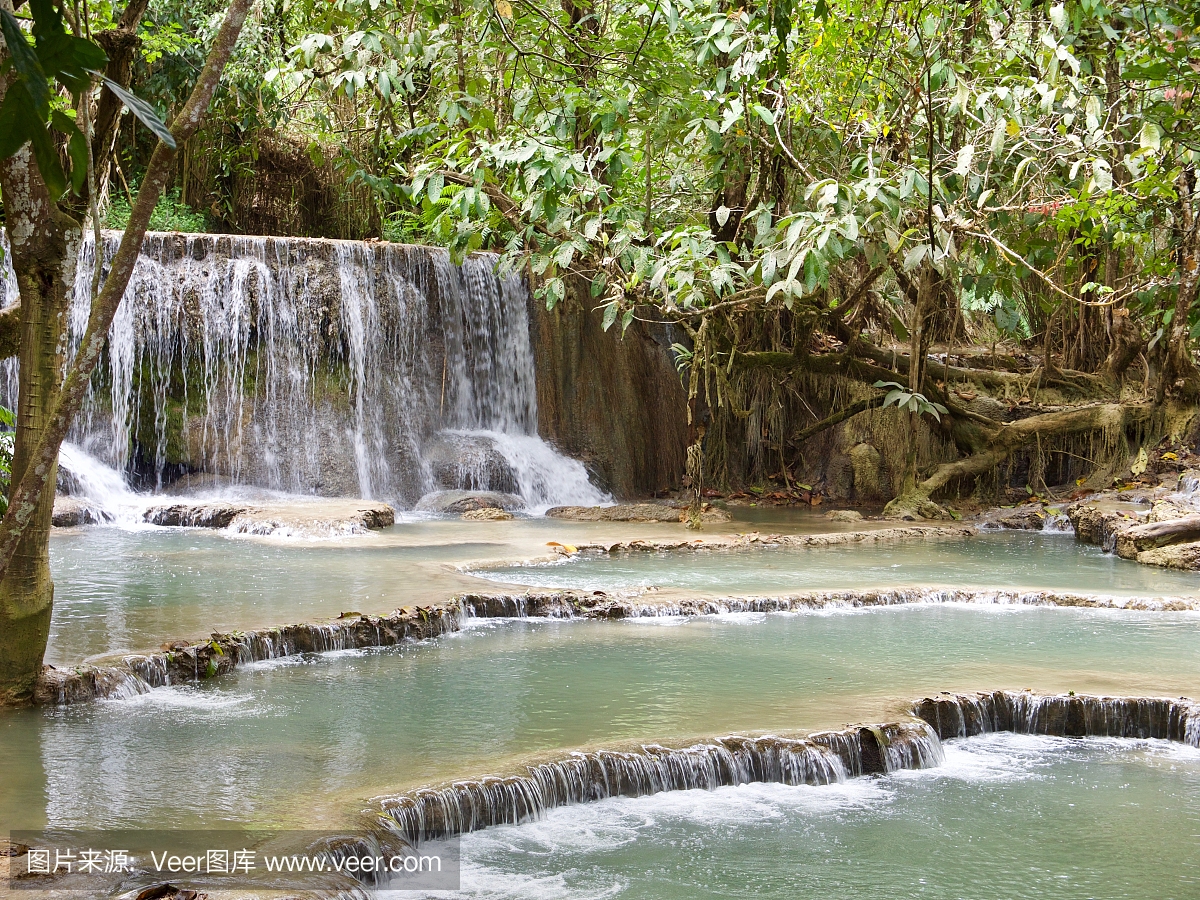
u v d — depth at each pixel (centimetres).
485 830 616
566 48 1251
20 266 662
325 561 1277
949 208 1199
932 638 1012
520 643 979
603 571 1305
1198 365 2031
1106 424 1983
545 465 2078
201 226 2141
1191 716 791
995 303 1894
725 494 2189
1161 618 1115
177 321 1833
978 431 2006
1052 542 1662
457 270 2106
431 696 804
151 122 282
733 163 1553
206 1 2133
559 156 1159
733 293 1287
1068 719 808
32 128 268
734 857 599
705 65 1388
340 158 1972
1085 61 1342
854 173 1076
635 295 1460
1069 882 582
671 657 930
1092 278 2058
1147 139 1052
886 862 600
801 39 1395
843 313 1766
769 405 2212
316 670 875
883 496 2127
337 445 1919
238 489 1820
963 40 1341
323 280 1944
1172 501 1614
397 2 1308
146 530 1549
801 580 1256
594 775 665
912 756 741
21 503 354
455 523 1733
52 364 682
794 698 805
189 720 736
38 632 741
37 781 608
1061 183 1338
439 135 1507
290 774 632
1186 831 650
